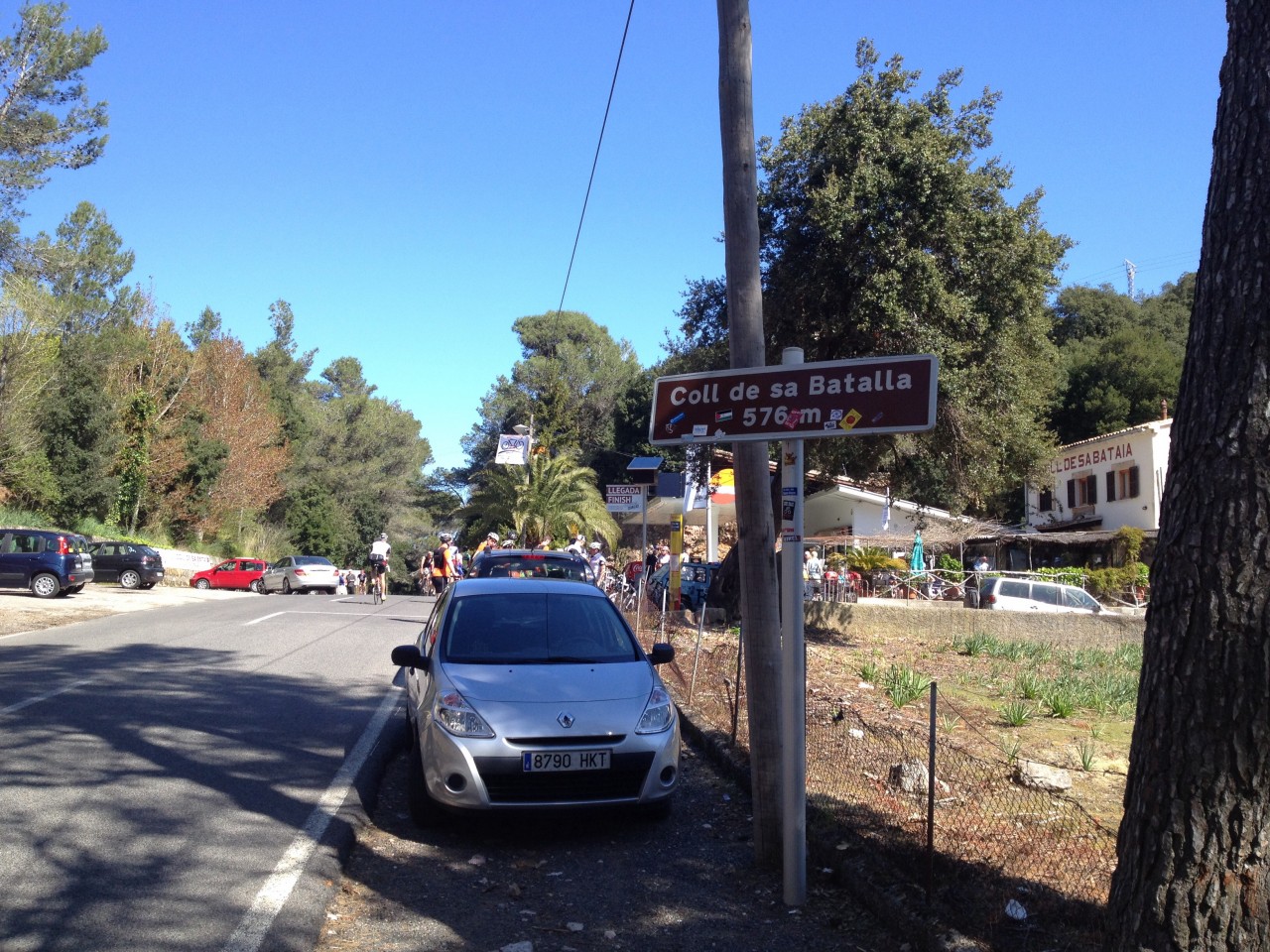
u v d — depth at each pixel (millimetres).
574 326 62812
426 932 4910
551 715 6293
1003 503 46281
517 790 6141
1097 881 5219
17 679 10875
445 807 6227
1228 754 3033
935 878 5141
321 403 76938
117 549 31578
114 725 8742
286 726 9094
